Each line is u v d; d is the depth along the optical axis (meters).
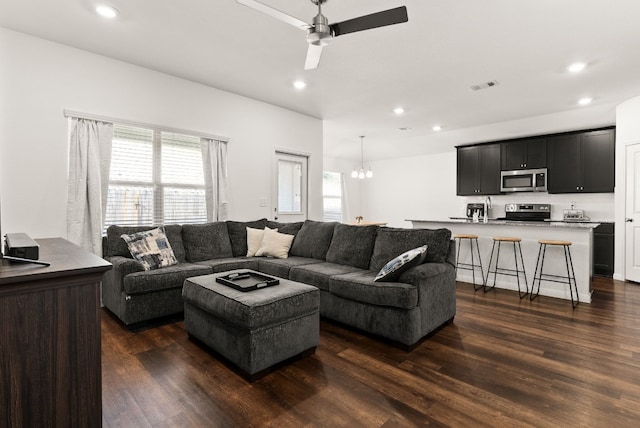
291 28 2.87
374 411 1.74
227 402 1.82
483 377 2.09
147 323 3.06
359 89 4.28
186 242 3.81
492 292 4.15
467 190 6.89
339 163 8.66
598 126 5.37
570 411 1.73
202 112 4.20
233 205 4.55
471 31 2.84
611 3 2.43
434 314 2.77
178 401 1.83
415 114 5.32
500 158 6.41
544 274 4.02
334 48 3.17
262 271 3.77
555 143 5.78
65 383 1.16
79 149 3.27
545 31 2.83
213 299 2.31
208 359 2.34
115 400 1.83
